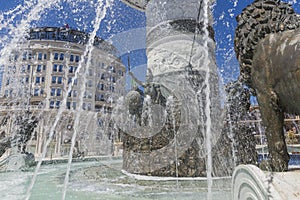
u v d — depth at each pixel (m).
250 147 5.52
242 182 2.20
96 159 11.77
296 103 2.27
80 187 5.15
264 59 2.54
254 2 2.79
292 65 2.24
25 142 9.35
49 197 4.25
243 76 2.88
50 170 8.22
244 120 5.53
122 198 4.19
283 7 2.60
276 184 1.87
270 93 2.48
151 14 8.62
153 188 4.96
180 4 8.23
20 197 4.27
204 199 4.11
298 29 2.38
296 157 7.74
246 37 2.77
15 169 8.27
